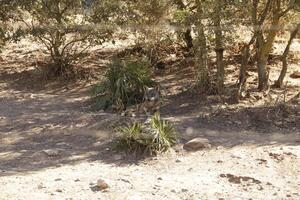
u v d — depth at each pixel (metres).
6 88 10.19
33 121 7.95
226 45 9.41
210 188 5.35
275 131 7.51
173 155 6.41
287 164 6.03
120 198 5.03
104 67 10.98
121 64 9.02
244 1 8.23
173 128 7.01
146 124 6.81
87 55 11.59
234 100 8.66
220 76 8.98
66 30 10.16
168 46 11.26
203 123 7.75
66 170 5.92
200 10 8.61
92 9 10.15
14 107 8.89
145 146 6.48
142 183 5.46
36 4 10.12
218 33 8.68
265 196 5.18
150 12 9.97
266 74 9.23
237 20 8.64
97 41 10.47
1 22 10.36
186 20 8.84
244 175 5.65
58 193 5.14
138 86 8.81
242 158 6.22
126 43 12.38
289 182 5.55
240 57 10.92
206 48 9.02
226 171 5.83
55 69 10.73
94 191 5.20
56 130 7.54
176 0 9.75
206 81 9.13
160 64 11.04
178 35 10.26
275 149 6.48
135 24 10.14
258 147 6.66
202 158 6.30
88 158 6.41
